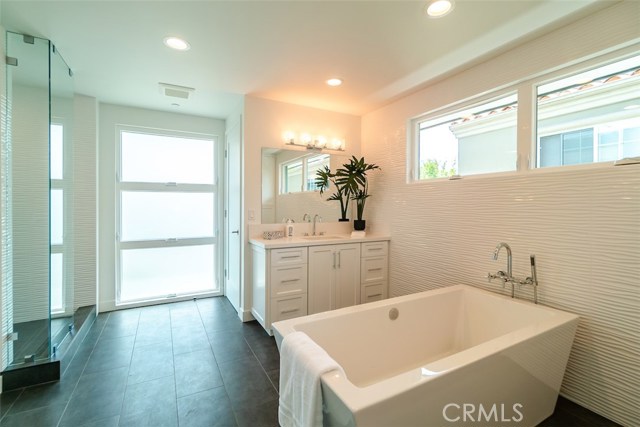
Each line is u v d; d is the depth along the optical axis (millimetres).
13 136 1986
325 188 3592
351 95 3094
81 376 2070
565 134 1956
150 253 3660
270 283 2695
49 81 2084
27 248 2033
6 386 1895
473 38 2020
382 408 1050
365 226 3641
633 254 1587
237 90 2967
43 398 1828
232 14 1757
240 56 2271
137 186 3549
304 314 2854
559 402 1837
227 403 1807
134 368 2178
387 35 1982
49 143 2090
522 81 2143
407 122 3107
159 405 1779
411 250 3066
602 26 1698
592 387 1748
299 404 1260
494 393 1396
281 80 2715
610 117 1756
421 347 2143
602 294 1703
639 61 1658
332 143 3604
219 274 3998
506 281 2117
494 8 1702
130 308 3473
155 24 1861
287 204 3355
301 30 1929
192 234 3873
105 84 2824
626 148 1690
